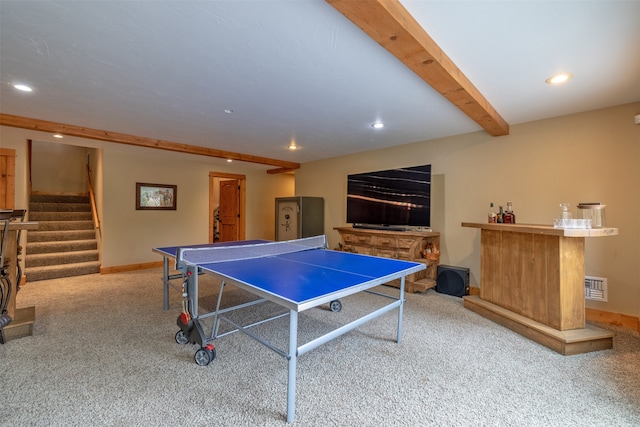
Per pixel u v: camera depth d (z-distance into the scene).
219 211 7.54
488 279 3.13
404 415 1.59
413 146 4.47
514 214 3.36
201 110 3.04
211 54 1.97
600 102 2.79
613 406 1.66
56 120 3.36
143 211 5.47
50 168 6.98
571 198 3.10
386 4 1.40
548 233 2.29
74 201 6.76
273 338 2.50
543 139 3.28
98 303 3.43
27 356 2.16
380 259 2.68
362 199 4.88
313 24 1.65
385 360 2.15
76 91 2.56
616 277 2.86
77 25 1.65
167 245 5.78
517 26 1.67
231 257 2.72
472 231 3.86
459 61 2.06
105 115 3.20
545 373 1.99
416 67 1.94
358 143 4.52
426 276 4.05
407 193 4.23
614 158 2.87
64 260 5.00
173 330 2.65
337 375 1.96
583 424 1.52
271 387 1.82
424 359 2.17
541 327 2.44
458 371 2.01
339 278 1.90
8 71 2.19
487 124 3.13
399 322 2.42
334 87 2.48
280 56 2.00
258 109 3.02
